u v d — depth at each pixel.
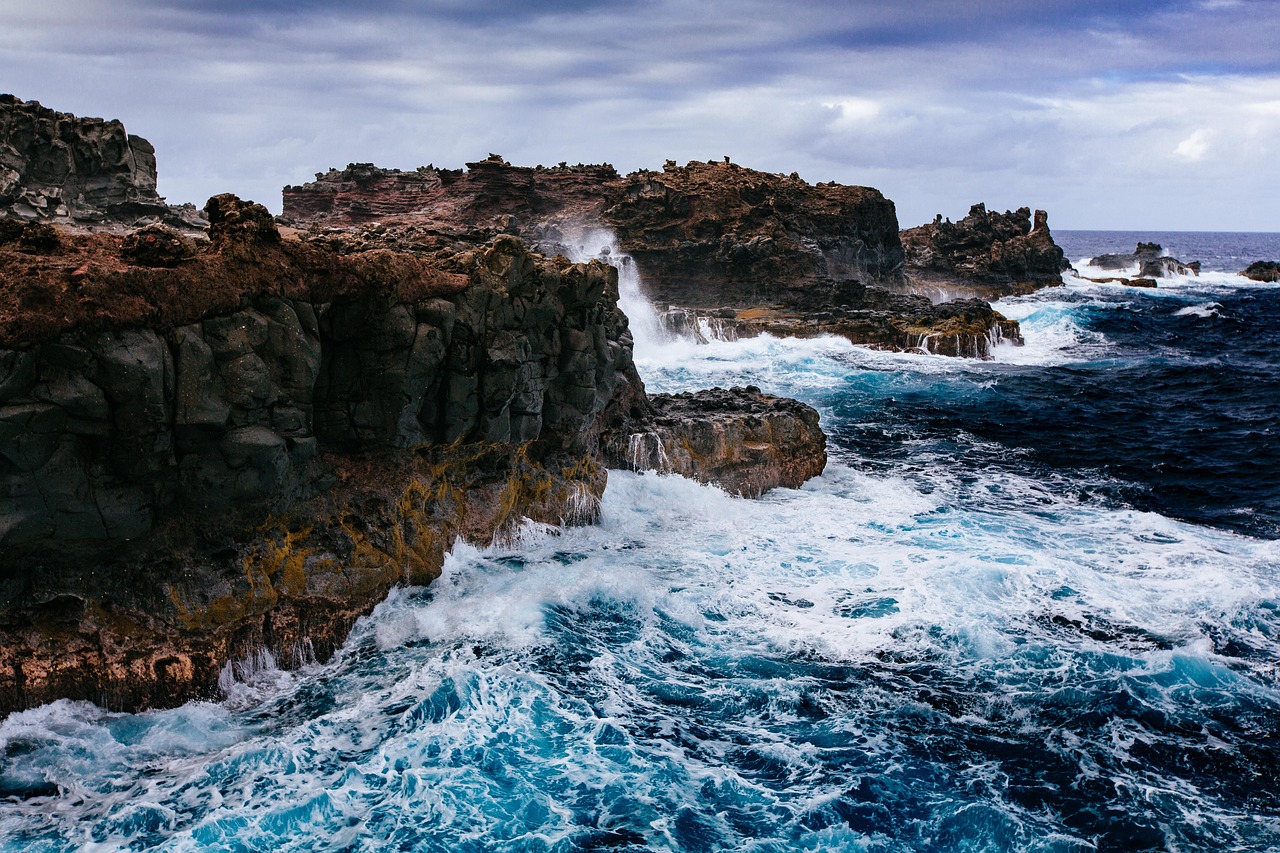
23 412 15.52
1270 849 14.84
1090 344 66.62
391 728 16.94
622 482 26.67
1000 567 23.67
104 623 17.05
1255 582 23.47
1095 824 15.38
